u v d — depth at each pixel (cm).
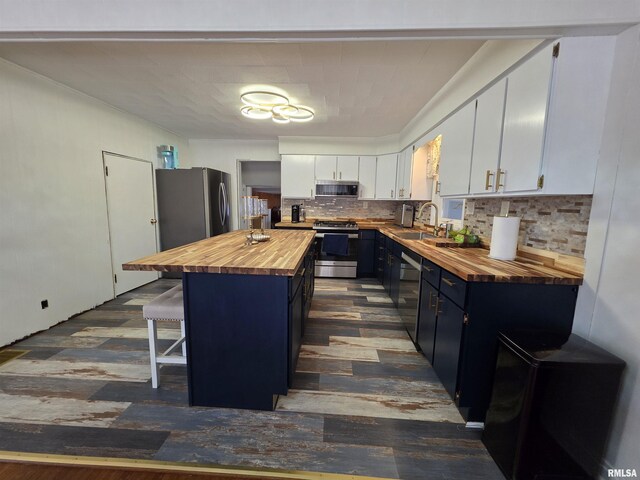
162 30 133
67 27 133
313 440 149
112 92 298
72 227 296
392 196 461
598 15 122
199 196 435
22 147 246
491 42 182
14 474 129
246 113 332
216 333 164
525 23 125
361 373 208
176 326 278
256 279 158
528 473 124
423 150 379
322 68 233
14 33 137
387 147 462
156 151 432
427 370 213
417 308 234
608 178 132
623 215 126
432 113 298
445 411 172
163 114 376
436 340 194
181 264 157
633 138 121
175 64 230
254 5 130
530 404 120
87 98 311
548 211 175
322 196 526
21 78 243
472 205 277
